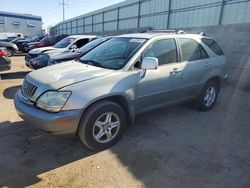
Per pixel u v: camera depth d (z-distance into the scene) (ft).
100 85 11.27
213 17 39.58
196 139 13.50
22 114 11.23
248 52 27.07
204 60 16.70
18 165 10.61
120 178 9.92
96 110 11.13
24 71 35.22
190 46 15.98
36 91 10.97
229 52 29.50
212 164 11.07
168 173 10.33
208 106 17.97
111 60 13.29
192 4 43.62
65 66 13.39
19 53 68.39
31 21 180.86
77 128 11.01
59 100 10.39
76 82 10.94
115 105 11.82
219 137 13.84
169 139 13.38
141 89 12.84
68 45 33.63
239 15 35.32
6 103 18.89
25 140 12.79
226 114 17.57
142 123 15.40
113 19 76.23
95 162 10.98
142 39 13.98
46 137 13.12
